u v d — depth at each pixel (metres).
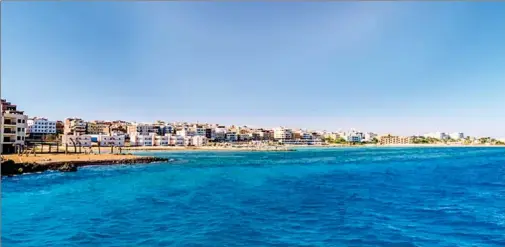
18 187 45.34
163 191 41.62
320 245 20.98
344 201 34.75
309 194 39.12
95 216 28.22
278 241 21.67
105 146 192.25
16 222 26.27
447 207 31.58
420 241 21.64
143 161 97.50
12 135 89.06
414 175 61.72
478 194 39.06
